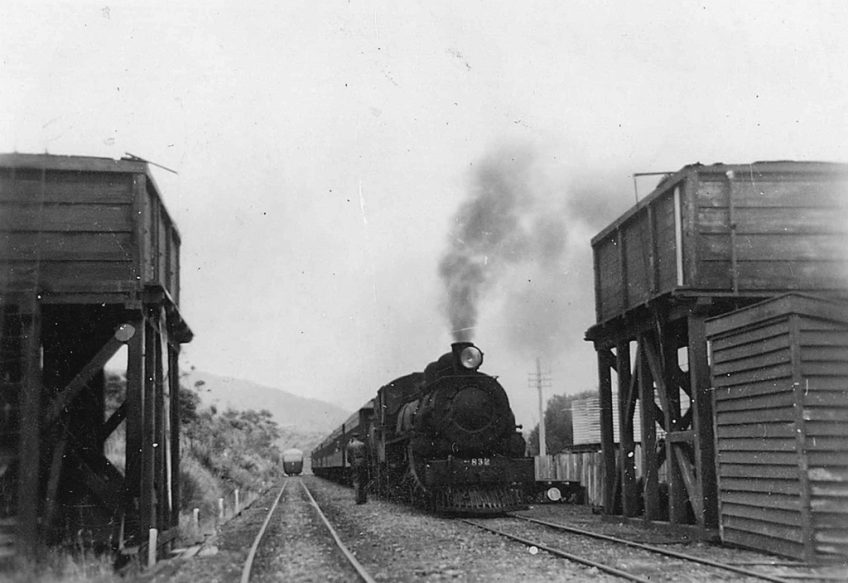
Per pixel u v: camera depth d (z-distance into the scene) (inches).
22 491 417.4
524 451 757.9
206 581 391.5
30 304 434.6
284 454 2974.9
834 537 389.1
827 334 407.5
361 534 586.6
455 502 703.1
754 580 347.6
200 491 869.2
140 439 446.6
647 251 582.2
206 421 1552.7
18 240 441.7
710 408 500.7
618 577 358.9
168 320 553.0
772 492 420.5
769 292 502.0
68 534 460.1
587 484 874.1
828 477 394.6
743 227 510.6
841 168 515.5
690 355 510.0
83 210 451.8
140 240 452.1
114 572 418.0
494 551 461.4
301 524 703.7
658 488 588.7
